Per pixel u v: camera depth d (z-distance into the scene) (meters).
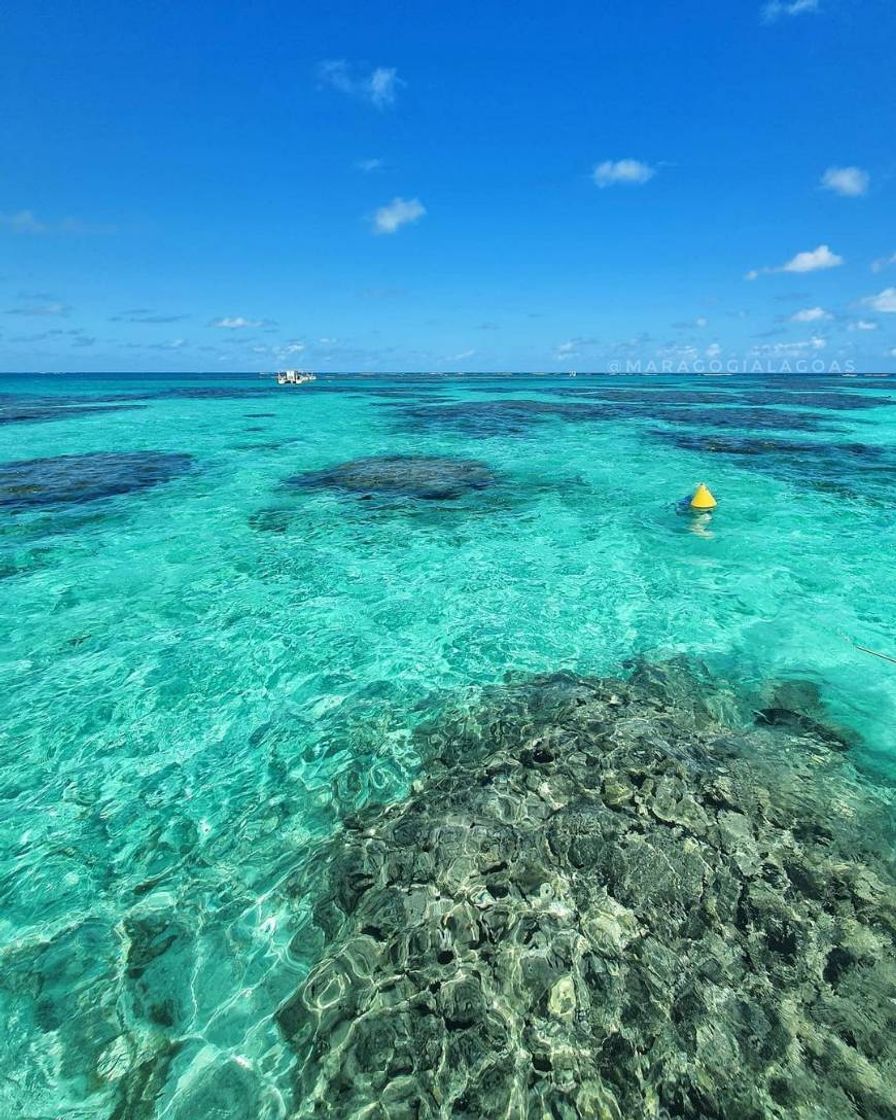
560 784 4.22
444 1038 2.76
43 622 7.25
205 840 4.09
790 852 3.66
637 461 17.42
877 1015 2.77
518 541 10.28
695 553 9.61
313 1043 2.80
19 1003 3.03
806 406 36.88
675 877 3.44
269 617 7.43
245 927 3.42
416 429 25.44
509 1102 2.53
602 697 5.45
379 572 8.89
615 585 8.36
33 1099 2.63
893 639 6.76
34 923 3.49
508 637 6.88
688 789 4.11
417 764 4.73
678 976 2.96
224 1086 2.66
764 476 15.20
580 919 3.24
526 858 3.60
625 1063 2.63
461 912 3.31
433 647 6.68
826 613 7.43
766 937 3.13
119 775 4.74
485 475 15.52
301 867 3.81
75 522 11.26
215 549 9.82
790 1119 2.43
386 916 3.35
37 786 4.61
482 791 4.22
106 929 3.45
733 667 6.13
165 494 13.53
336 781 4.59
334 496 13.38
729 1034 2.71
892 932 3.16
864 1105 2.46
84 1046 2.83
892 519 11.30
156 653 6.57
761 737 4.88
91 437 22.81
